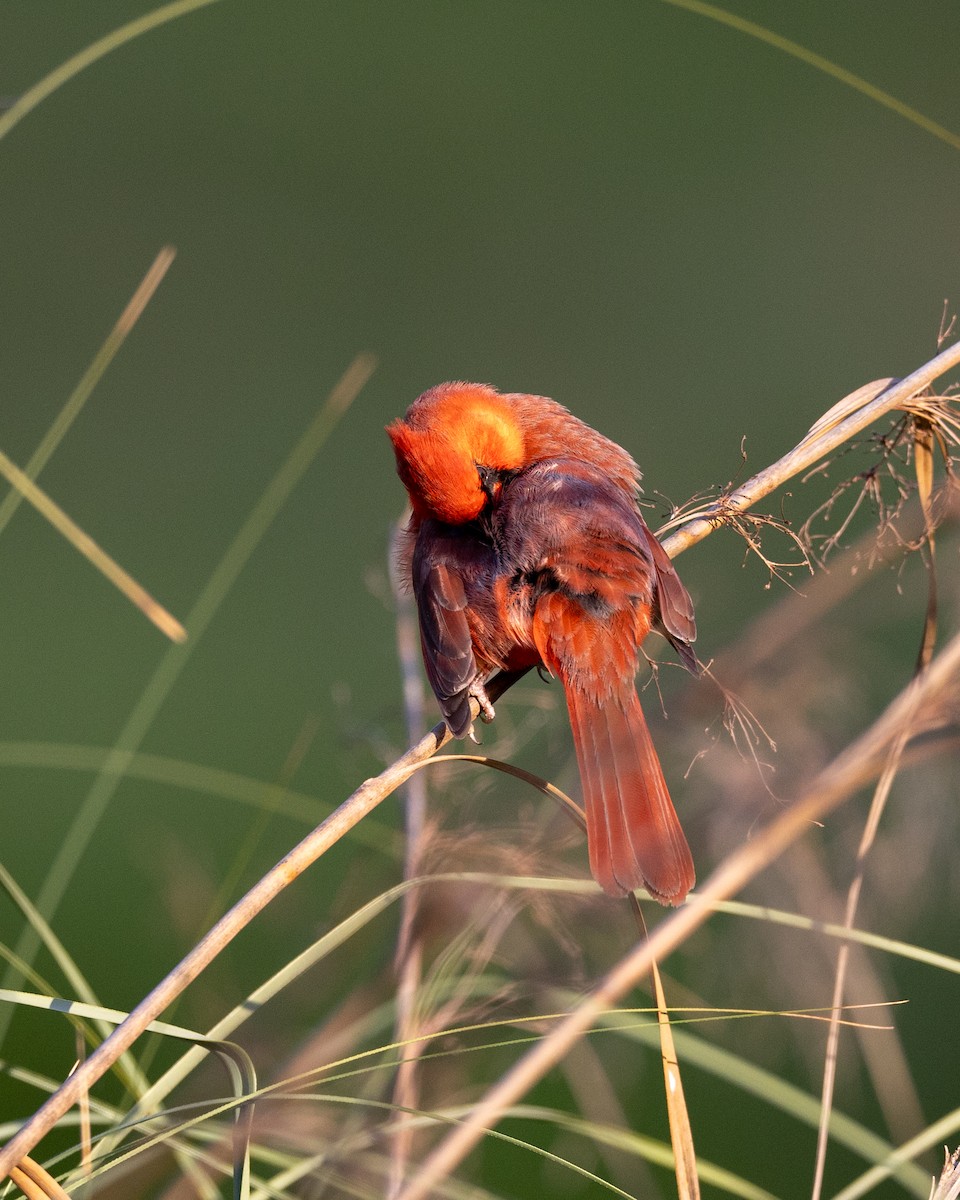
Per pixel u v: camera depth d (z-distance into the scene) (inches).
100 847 562.3
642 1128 423.5
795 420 883.4
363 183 1098.1
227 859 548.7
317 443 331.3
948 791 305.3
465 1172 279.3
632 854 267.0
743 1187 250.2
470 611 302.0
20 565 757.9
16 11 1202.6
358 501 834.8
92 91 1157.7
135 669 690.8
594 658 289.1
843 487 289.4
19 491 251.0
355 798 237.5
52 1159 207.2
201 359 948.6
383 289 1027.9
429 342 980.6
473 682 296.2
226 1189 276.7
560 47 1250.0
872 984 307.9
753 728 314.8
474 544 309.1
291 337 966.4
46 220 1045.2
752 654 325.7
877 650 331.9
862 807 312.8
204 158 1115.3
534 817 301.7
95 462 852.0
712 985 319.9
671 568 304.7
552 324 997.8
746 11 1232.8
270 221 1062.4
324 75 1201.4
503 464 318.3
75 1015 239.3
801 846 308.5
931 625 257.9
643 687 294.5
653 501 326.0
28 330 954.1
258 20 1248.8
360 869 329.7
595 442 337.1
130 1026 213.0
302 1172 241.8
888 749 251.8
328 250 1021.8
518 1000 281.0
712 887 229.5
